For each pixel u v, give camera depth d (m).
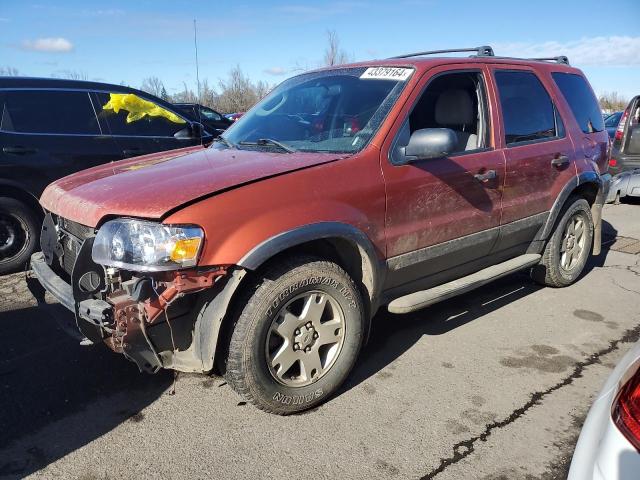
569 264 4.94
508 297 4.79
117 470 2.54
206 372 2.77
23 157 5.29
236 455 2.65
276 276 2.77
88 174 3.50
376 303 3.31
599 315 4.41
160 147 6.18
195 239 2.53
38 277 3.35
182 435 2.81
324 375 3.04
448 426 2.89
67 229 3.17
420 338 3.96
